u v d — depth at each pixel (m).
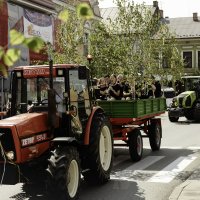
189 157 11.49
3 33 20.52
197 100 22.95
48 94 6.88
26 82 7.87
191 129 18.98
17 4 22.59
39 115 6.91
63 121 7.30
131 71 17.77
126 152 12.31
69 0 22.42
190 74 54.75
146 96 15.06
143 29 18.59
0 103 16.75
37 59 22.02
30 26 22.11
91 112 7.98
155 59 19.22
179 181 8.62
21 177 6.46
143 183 8.45
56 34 23.53
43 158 6.83
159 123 13.06
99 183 8.30
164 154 12.04
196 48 54.91
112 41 18.81
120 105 10.83
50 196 6.37
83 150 7.84
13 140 6.27
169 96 32.84
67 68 7.47
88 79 8.13
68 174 6.54
